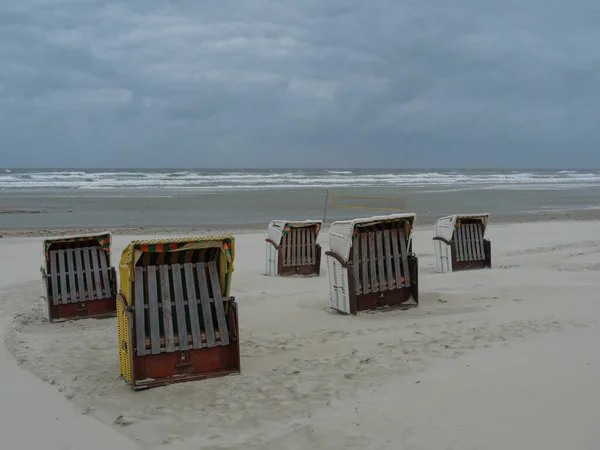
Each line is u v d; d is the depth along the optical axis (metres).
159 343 5.84
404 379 5.56
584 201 43.72
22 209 33.34
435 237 13.95
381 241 9.29
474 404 4.54
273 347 7.33
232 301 6.13
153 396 5.52
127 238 20.64
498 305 9.09
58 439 4.70
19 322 9.16
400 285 9.40
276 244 13.80
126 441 4.57
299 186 61.53
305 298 10.59
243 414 4.98
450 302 9.59
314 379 5.84
